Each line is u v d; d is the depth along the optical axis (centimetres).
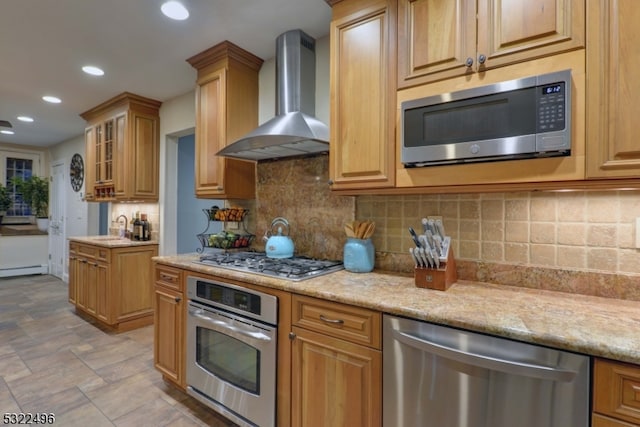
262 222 254
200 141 254
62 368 243
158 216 350
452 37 136
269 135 181
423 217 179
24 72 273
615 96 106
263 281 161
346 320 136
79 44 228
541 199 149
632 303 127
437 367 114
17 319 346
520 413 101
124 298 320
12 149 562
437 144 134
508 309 119
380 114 155
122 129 334
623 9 105
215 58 240
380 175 155
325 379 142
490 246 160
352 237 186
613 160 106
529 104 116
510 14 123
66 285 490
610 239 135
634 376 87
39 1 180
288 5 186
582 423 93
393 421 124
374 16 158
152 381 227
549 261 147
